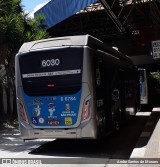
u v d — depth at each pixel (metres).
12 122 18.06
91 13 24.55
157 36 26.67
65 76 9.51
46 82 9.66
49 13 23.50
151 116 17.53
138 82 19.69
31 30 20.52
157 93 37.25
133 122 16.73
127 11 22.27
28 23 20.58
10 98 20.77
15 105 20.52
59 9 23.03
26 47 10.15
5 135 13.91
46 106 9.63
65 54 9.57
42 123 9.66
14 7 18.36
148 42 26.91
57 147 10.55
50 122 9.57
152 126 13.55
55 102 9.55
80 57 9.45
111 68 11.73
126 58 16.14
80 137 9.35
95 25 27.23
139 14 24.16
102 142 11.27
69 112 9.42
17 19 18.31
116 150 9.85
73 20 26.11
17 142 11.96
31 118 9.79
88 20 25.91
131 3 21.20
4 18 17.59
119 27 23.05
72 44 9.63
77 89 9.38
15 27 17.69
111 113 11.30
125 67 14.71
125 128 14.62
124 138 12.04
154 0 20.03
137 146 9.27
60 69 9.57
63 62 9.55
